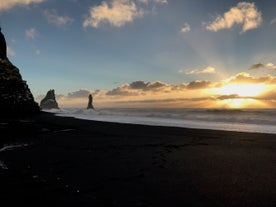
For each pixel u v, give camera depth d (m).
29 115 65.62
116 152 19.80
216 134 29.36
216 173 14.41
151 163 16.47
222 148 21.50
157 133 30.31
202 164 16.30
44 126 38.53
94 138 26.69
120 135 28.84
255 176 13.91
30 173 14.16
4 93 60.28
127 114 82.94
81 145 22.66
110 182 12.77
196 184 12.59
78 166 15.68
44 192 11.26
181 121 50.16
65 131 32.59
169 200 10.65
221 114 67.00
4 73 64.94
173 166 15.80
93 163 16.44
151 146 22.25
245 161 17.11
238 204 10.32
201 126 40.41
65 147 21.75
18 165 15.87
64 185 12.22
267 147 21.97
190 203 10.38
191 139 25.81
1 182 12.57
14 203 9.98
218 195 11.23
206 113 71.69
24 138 26.73
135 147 21.77
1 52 74.81
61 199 10.49
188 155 18.81
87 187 12.00
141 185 12.38
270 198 10.93
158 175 13.97
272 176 13.92
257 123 45.56
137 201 10.49
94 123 43.59
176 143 23.70
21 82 68.62
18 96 64.19
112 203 10.24
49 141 24.86
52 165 15.90
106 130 33.47
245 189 11.95
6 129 33.75
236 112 71.81
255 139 25.97
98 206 9.91
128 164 16.22
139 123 45.66
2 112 58.12
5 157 18.05
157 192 11.49
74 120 50.38
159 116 66.94
